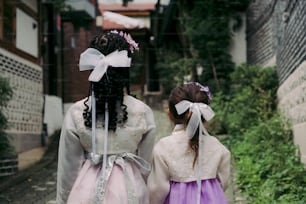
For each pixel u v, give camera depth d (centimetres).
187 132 284
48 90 1324
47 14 1298
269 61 1056
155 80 1953
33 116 1104
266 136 773
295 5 729
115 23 1934
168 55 1580
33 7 1117
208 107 285
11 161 773
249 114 943
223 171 295
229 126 964
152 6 2545
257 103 952
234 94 1094
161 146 291
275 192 535
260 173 623
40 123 1152
